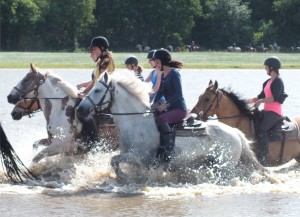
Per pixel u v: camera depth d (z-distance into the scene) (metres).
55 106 14.23
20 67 46.03
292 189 13.23
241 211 11.54
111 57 14.34
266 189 13.18
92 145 14.16
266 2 107.44
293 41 102.56
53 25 88.69
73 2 89.00
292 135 14.66
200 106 14.42
